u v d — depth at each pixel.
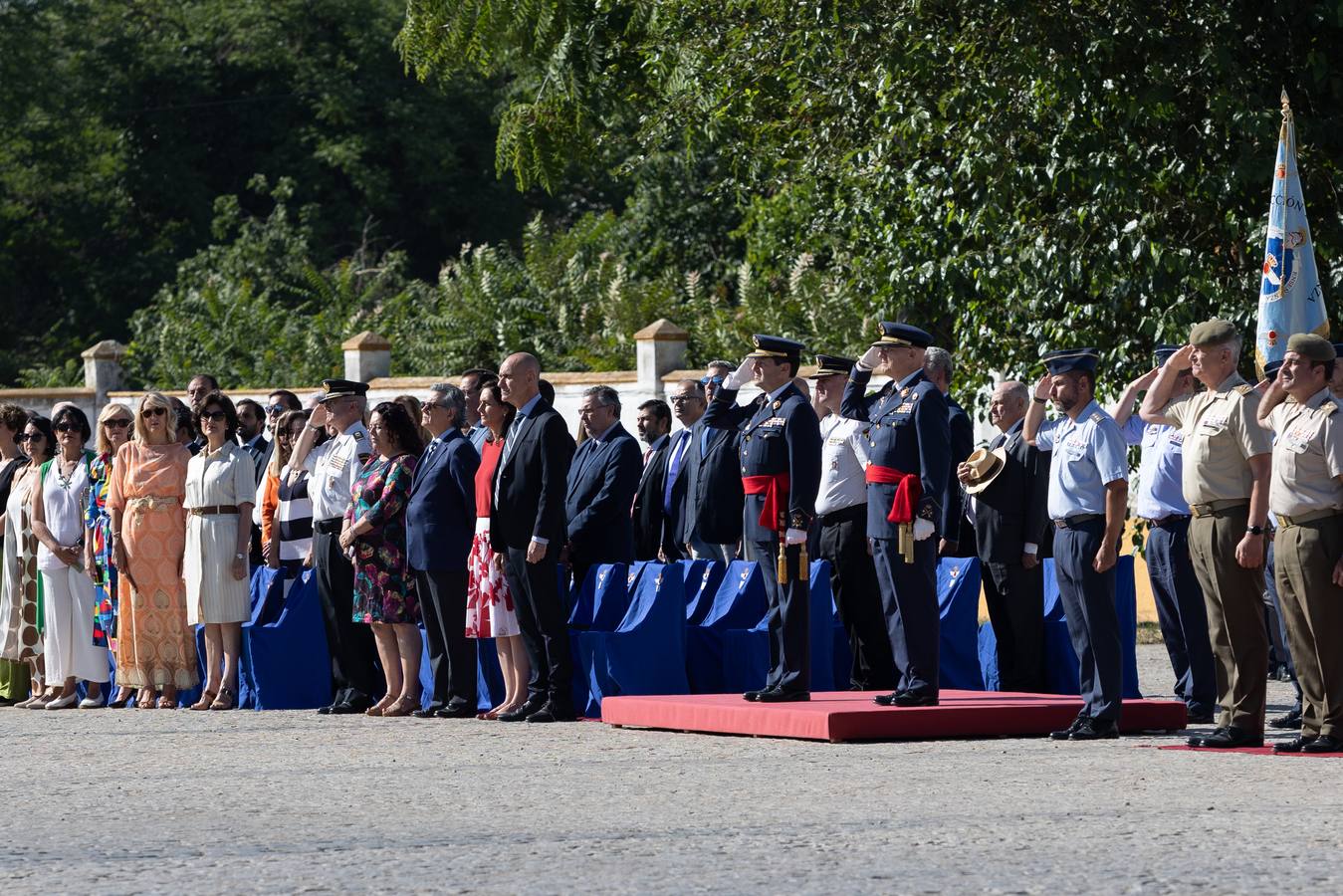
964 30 54.06
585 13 84.25
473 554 41.53
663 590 41.28
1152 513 38.97
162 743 37.62
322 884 20.11
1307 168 51.44
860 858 21.14
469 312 101.25
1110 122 52.31
